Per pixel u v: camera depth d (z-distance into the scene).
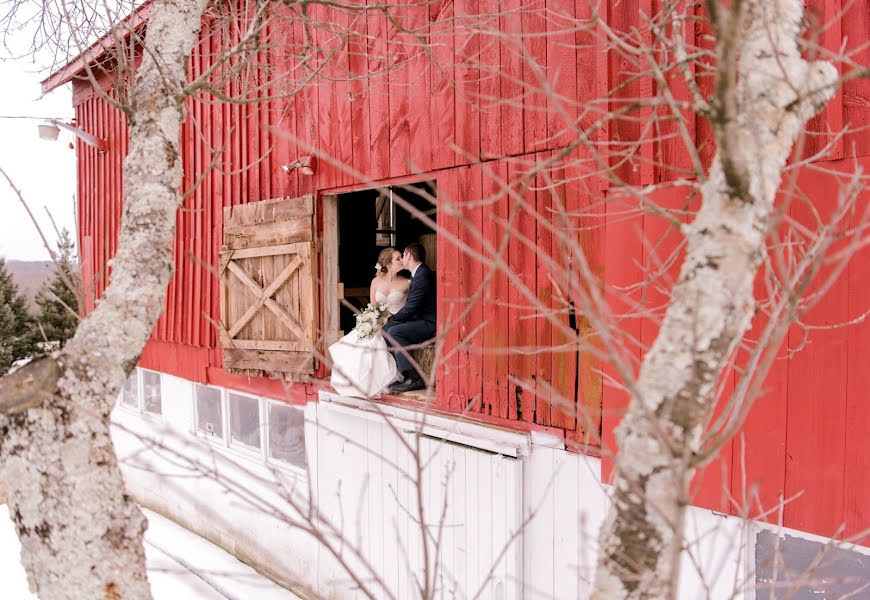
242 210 6.46
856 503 2.89
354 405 5.46
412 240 8.21
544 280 4.10
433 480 4.86
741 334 1.52
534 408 4.20
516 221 4.25
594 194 3.50
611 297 3.68
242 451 7.20
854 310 2.89
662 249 3.45
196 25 2.69
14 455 1.92
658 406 1.50
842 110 2.91
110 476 1.98
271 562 6.73
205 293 7.37
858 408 2.89
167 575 6.79
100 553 1.91
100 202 9.52
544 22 4.04
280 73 5.98
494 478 4.39
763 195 1.51
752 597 3.27
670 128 3.45
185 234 7.68
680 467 1.43
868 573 3.45
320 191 5.80
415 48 4.86
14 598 6.54
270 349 6.11
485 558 4.45
